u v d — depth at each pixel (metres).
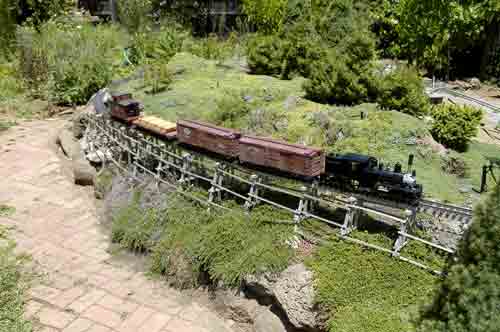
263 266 7.60
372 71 12.47
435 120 10.80
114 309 8.23
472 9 19.25
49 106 18.66
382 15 21.30
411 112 11.63
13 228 10.71
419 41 20.08
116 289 8.75
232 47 20.03
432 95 14.50
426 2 19.39
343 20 15.91
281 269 7.48
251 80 14.90
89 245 10.15
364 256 7.22
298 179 8.11
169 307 8.31
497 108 14.59
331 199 8.44
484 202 5.11
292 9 20.25
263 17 22.75
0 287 8.28
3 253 9.38
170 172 10.57
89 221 11.11
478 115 10.45
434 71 20.88
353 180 8.02
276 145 8.27
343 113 11.44
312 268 7.15
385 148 10.02
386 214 7.30
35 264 9.42
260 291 7.68
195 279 8.58
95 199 11.95
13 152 14.70
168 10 28.31
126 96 11.74
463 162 9.71
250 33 23.11
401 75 11.97
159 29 24.30
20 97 19.59
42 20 25.62
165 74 15.10
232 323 7.95
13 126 16.92
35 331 7.66
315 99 12.73
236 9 28.12
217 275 8.10
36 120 17.70
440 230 7.65
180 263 8.75
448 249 6.73
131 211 10.19
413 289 6.70
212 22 28.48
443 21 19.34
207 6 28.41
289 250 7.67
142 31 22.97
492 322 4.61
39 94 19.78
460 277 5.00
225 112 12.01
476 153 10.48
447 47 20.55
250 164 8.73
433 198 8.41
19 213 11.36
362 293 6.80
